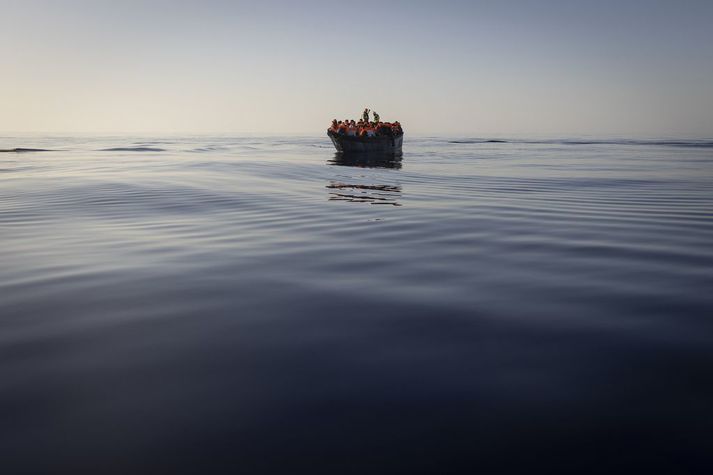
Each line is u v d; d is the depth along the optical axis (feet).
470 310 14.65
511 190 55.16
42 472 7.22
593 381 9.93
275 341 12.30
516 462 7.31
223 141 386.11
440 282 17.87
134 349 11.86
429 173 83.25
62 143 293.43
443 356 11.26
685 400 9.09
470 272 19.33
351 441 7.89
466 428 8.23
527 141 417.49
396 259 21.66
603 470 7.11
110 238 26.63
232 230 29.25
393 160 129.80
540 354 11.32
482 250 23.58
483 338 12.37
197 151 187.73
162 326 13.46
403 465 7.27
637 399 9.15
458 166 105.09
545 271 19.45
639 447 7.65
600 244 25.05
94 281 18.08
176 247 24.27
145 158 127.34
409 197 47.62
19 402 9.28
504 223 32.04
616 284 17.44
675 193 52.06
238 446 7.82
